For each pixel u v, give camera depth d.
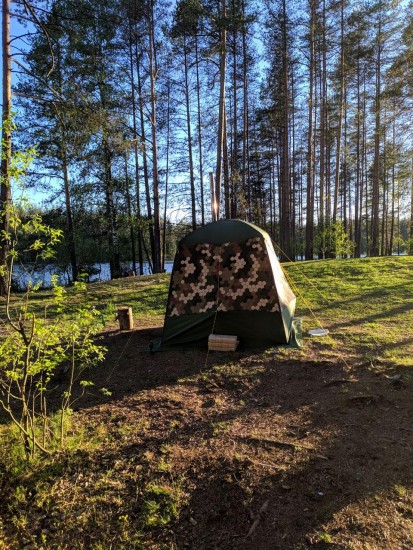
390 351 5.36
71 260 18.70
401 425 3.44
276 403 4.13
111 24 15.72
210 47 15.69
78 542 2.55
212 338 5.87
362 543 2.25
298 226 40.25
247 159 24.53
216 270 6.22
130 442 3.54
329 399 4.07
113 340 6.66
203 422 3.82
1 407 4.53
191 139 24.53
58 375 5.37
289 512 2.56
